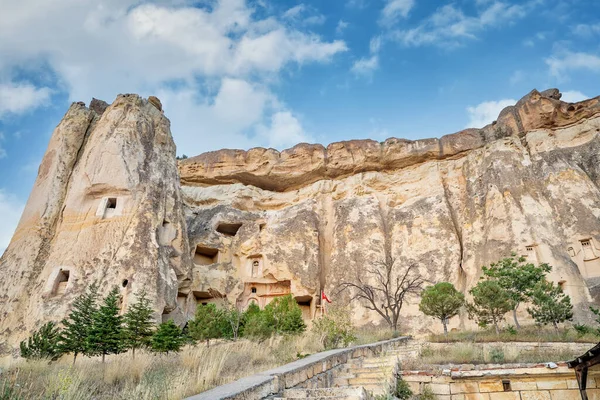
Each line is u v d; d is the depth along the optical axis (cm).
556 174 3219
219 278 3675
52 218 3050
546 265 2420
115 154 3080
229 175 4409
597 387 909
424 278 3238
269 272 3709
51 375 671
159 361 1068
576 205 2998
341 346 1289
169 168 3384
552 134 3522
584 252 2811
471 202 3506
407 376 1010
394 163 4159
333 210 4100
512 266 2392
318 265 3703
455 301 2211
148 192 3028
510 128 3731
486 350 1341
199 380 624
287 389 597
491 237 3092
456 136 4009
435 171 3966
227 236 3988
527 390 946
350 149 4241
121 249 2695
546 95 3847
